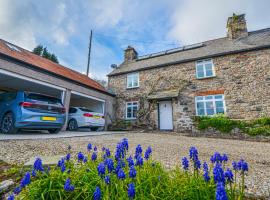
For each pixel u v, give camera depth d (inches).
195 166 80.5
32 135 252.4
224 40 566.6
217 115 445.7
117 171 70.7
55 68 451.2
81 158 87.7
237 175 116.6
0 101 275.6
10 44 420.5
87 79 613.0
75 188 68.0
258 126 379.2
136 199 63.0
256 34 516.7
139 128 542.6
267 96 406.0
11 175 97.8
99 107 549.3
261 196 82.0
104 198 62.0
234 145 268.2
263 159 169.0
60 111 284.5
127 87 607.8
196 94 487.8
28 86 418.0
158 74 561.0
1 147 156.1
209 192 67.6
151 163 91.7
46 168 91.0
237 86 442.6
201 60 503.8
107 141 241.3
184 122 482.3
